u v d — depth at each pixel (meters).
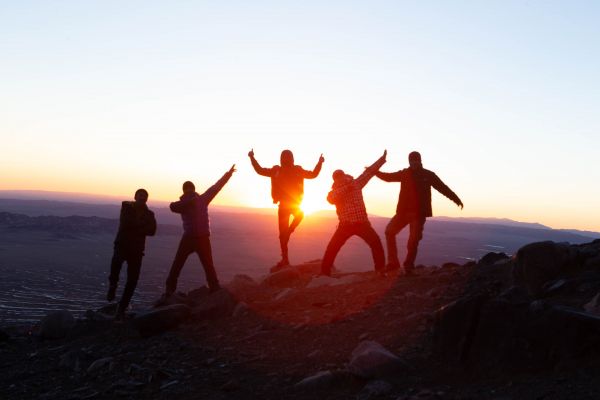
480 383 5.37
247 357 7.02
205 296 10.77
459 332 6.01
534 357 5.46
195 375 6.60
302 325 7.82
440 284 8.69
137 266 9.97
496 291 7.71
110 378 6.84
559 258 7.48
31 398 6.51
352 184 10.37
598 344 5.21
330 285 10.07
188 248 10.40
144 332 8.73
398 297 8.32
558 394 4.67
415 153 9.82
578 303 6.43
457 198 9.74
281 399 5.62
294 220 12.38
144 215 9.95
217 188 10.54
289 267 11.86
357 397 5.42
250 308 9.13
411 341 6.57
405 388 5.49
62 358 8.03
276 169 11.94
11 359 8.72
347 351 6.66
